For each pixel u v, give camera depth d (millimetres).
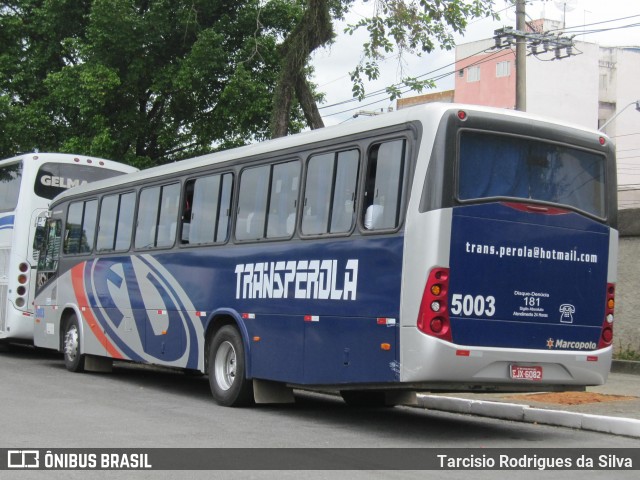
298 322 10094
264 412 11055
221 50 23703
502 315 8789
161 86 23828
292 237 10414
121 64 24344
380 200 9148
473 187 8750
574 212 9383
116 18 23469
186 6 24125
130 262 14062
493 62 61375
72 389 13047
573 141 9500
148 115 25781
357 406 12156
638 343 15945
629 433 9398
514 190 9008
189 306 12359
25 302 18172
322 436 9156
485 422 10633
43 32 25578
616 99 65250
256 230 11125
